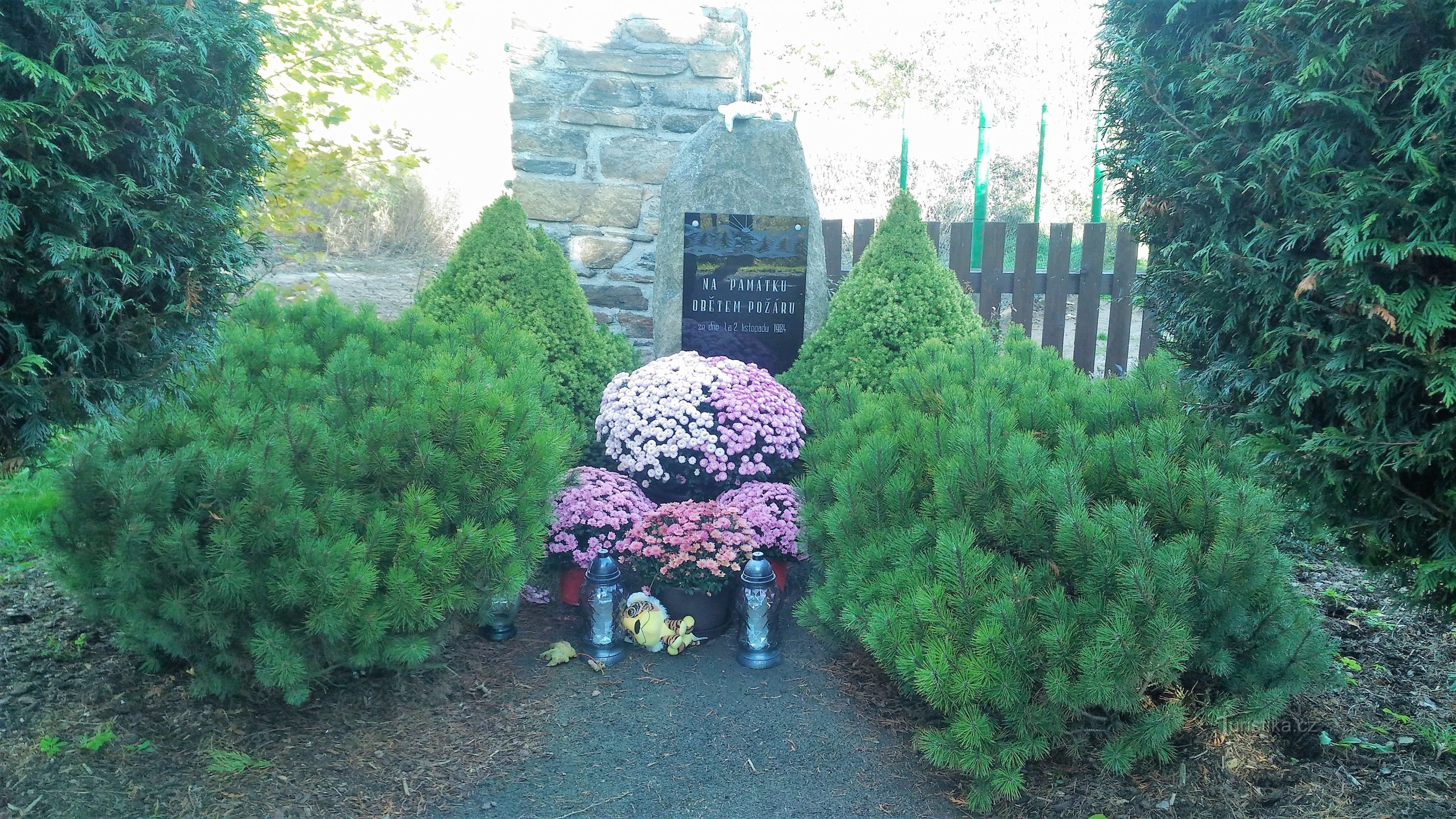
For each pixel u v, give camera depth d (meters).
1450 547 2.33
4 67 2.18
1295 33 2.27
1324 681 3.01
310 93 6.72
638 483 4.88
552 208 6.94
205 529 2.92
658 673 3.75
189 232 2.60
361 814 2.80
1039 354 4.43
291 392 3.60
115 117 2.41
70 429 2.62
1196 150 2.51
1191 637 2.71
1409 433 2.27
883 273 5.63
